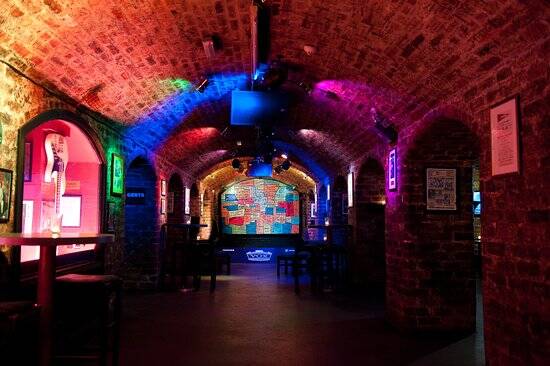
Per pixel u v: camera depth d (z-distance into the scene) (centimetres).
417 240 670
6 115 449
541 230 352
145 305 880
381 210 1107
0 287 444
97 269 690
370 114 737
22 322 361
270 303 907
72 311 479
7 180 451
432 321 666
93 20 457
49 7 411
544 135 347
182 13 488
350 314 804
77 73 541
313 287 1051
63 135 645
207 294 1015
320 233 1750
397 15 436
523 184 376
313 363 527
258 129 1124
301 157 1505
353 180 1123
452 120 566
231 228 2323
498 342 416
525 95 371
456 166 678
